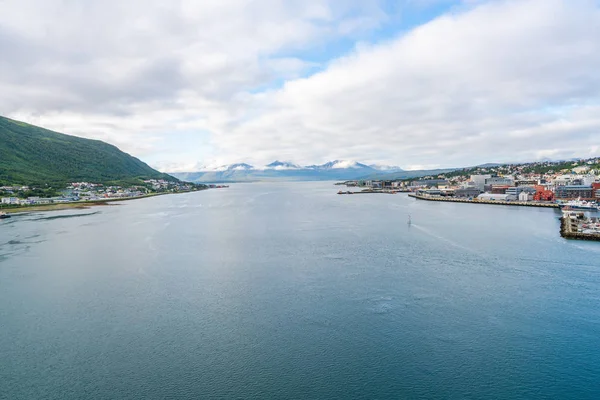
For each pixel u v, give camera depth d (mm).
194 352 44156
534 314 53000
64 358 42969
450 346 44969
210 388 37875
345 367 41062
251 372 40375
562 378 39000
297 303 57594
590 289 62406
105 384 38469
